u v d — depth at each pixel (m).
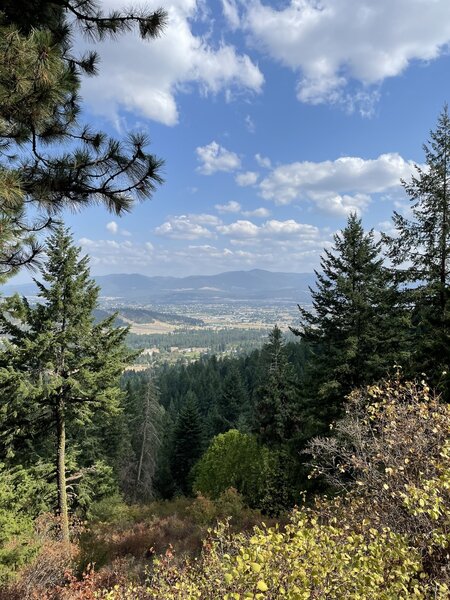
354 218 15.98
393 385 7.55
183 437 39.59
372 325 14.58
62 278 13.51
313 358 16.09
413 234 13.25
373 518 4.99
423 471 5.17
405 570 3.65
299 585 3.43
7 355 12.77
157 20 4.68
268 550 3.71
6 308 12.95
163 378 91.44
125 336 15.36
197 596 4.14
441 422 5.39
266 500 19.27
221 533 5.30
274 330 27.25
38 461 14.88
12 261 5.34
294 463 16.86
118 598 5.35
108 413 15.17
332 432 13.46
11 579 7.93
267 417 25.17
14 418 13.35
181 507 20.72
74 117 4.80
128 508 21.97
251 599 3.06
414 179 13.27
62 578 8.59
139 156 4.64
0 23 3.56
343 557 3.55
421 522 4.53
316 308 16.12
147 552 11.99
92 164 4.55
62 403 13.69
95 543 12.72
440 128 12.81
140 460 35.72
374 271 15.30
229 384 50.38
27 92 3.65
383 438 5.78
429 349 11.92
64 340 13.12
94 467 16.97
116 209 4.93
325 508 6.17
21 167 4.49
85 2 4.53
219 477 26.17
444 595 3.46
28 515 11.75
